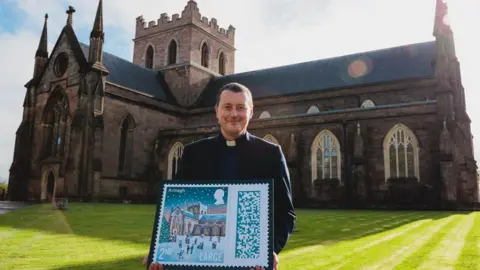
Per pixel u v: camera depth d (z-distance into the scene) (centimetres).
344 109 4266
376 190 3644
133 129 4850
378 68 4628
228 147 462
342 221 2088
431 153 3459
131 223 1884
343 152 3825
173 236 393
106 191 4409
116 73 5081
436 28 3675
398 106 3656
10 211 2694
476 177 3659
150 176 4956
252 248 376
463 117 3991
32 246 1158
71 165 4075
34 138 4775
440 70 3556
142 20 6581
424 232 1554
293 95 4822
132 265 882
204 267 375
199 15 6169
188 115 5625
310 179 3956
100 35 4506
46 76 4844
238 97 452
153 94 5425
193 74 5900
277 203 444
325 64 5122
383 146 3672
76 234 1452
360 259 950
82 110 4247
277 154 459
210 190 405
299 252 1064
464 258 955
